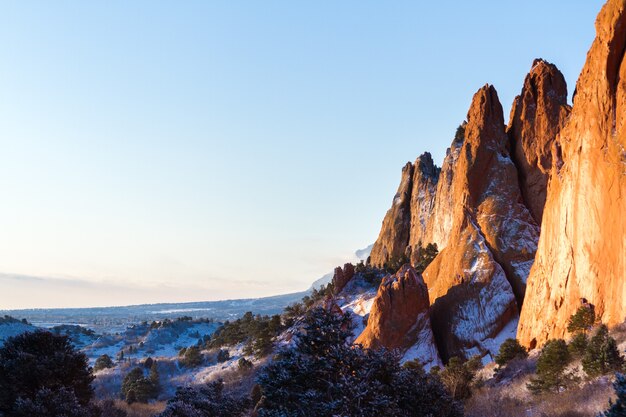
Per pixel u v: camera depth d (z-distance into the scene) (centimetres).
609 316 4600
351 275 12569
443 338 8131
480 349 7625
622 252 4519
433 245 11138
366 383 2552
